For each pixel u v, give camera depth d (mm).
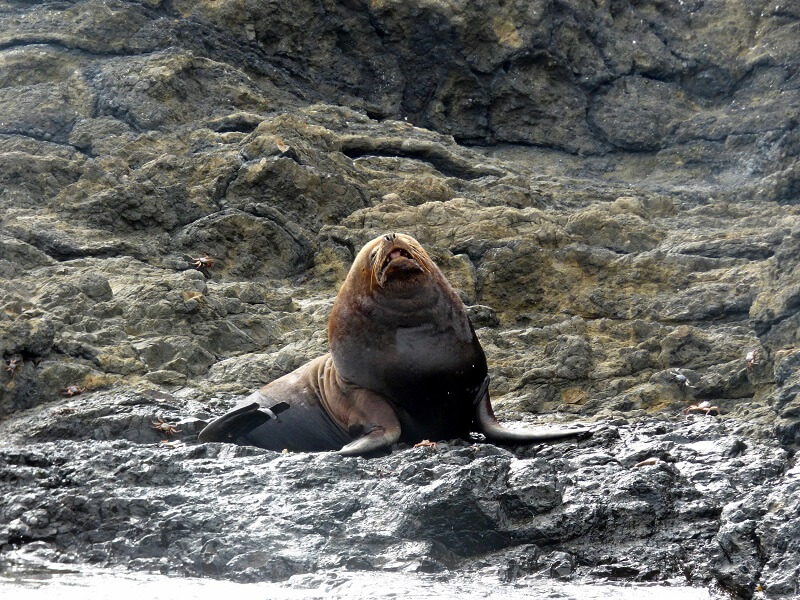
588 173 100812
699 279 60219
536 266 61906
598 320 56562
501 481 29953
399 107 100062
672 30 105750
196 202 66375
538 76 102875
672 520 29031
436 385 37281
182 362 49969
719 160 98438
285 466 32406
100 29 88000
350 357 38000
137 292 53875
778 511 27969
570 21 102812
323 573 27109
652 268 61219
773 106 98750
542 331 55562
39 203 66938
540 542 28781
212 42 92938
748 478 32188
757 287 56906
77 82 83375
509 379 51031
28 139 74750
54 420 41906
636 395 49344
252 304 57344
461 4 99938
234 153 70688
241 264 63750
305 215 67938
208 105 84188
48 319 47531
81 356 48594
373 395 37781
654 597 25812
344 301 38312
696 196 90312
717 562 27203
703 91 104562
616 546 28516
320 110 88500
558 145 102438
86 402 44031
